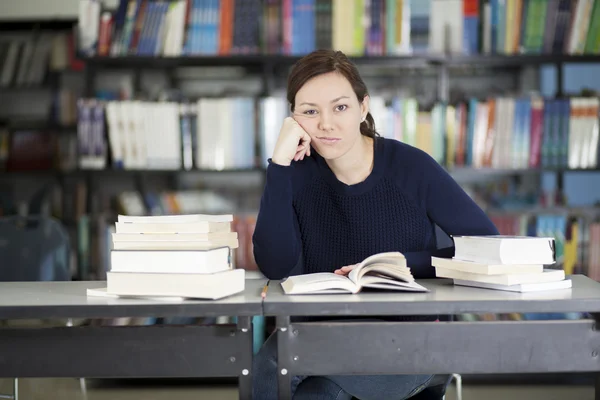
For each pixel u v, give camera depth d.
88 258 3.41
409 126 3.24
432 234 1.81
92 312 1.26
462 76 3.98
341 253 1.80
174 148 3.29
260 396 1.57
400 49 3.23
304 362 1.29
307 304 1.25
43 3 4.30
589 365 1.30
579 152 3.24
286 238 1.72
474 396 2.79
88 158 3.31
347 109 1.61
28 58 4.06
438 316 1.68
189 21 3.29
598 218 3.40
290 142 1.66
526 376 3.09
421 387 1.62
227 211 3.50
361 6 3.23
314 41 3.26
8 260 2.32
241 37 3.27
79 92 4.03
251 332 1.30
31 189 4.29
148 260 1.32
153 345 1.30
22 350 1.31
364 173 1.78
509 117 3.24
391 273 1.40
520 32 3.24
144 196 3.56
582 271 3.26
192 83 4.14
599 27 3.23
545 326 1.29
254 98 3.30
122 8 3.31
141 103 3.29
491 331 1.29
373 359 1.29
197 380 3.09
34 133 4.01
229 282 1.34
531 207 3.46
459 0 3.23
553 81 3.96
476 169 3.24
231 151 3.29
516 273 1.39
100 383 3.04
